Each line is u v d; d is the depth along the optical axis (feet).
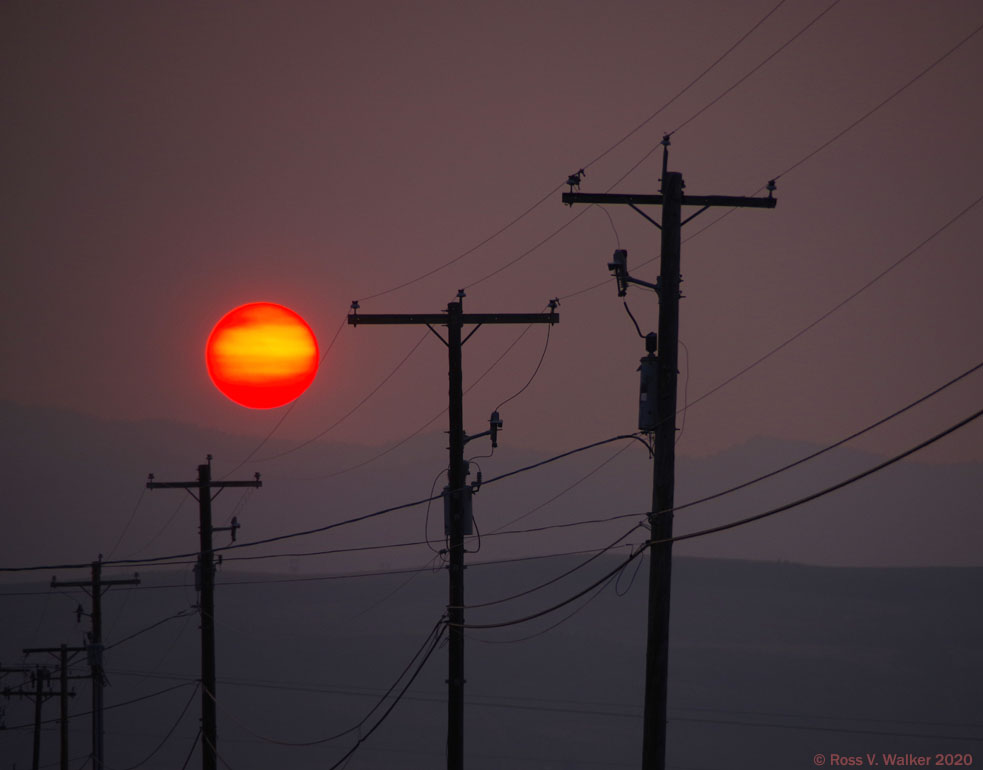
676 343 200.75
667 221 203.00
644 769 192.34
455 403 289.74
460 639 282.56
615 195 205.05
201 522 426.10
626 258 209.56
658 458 197.88
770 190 205.67
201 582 423.64
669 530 196.13
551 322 288.10
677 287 201.77
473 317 290.76
